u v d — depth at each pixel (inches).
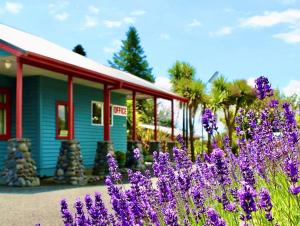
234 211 149.0
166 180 173.3
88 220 155.3
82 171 566.3
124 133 936.3
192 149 1194.0
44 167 650.2
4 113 646.5
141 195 174.9
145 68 2372.0
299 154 198.2
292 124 194.9
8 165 498.9
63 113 706.2
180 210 178.9
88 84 769.6
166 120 2165.4
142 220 159.8
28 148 506.6
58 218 301.9
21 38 656.4
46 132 660.1
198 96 1212.5
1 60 539.8
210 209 117.4
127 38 2374.5
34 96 652.1
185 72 1371.8
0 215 313.6
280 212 157.6
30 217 305.9
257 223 148.8
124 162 778.8
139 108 2042.3
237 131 239.6
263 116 214.7
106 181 157.6
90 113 798.5
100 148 670.5
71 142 558.9
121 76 802.8
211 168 203.5
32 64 521.7
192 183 216.8
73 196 411.2
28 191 444.1
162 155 206.4
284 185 191.5
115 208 152.6
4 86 647.1
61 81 703.7
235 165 240.4
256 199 150.0
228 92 1216.8
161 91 866.8
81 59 805.9
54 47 792.9
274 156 198.8
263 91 177.9
